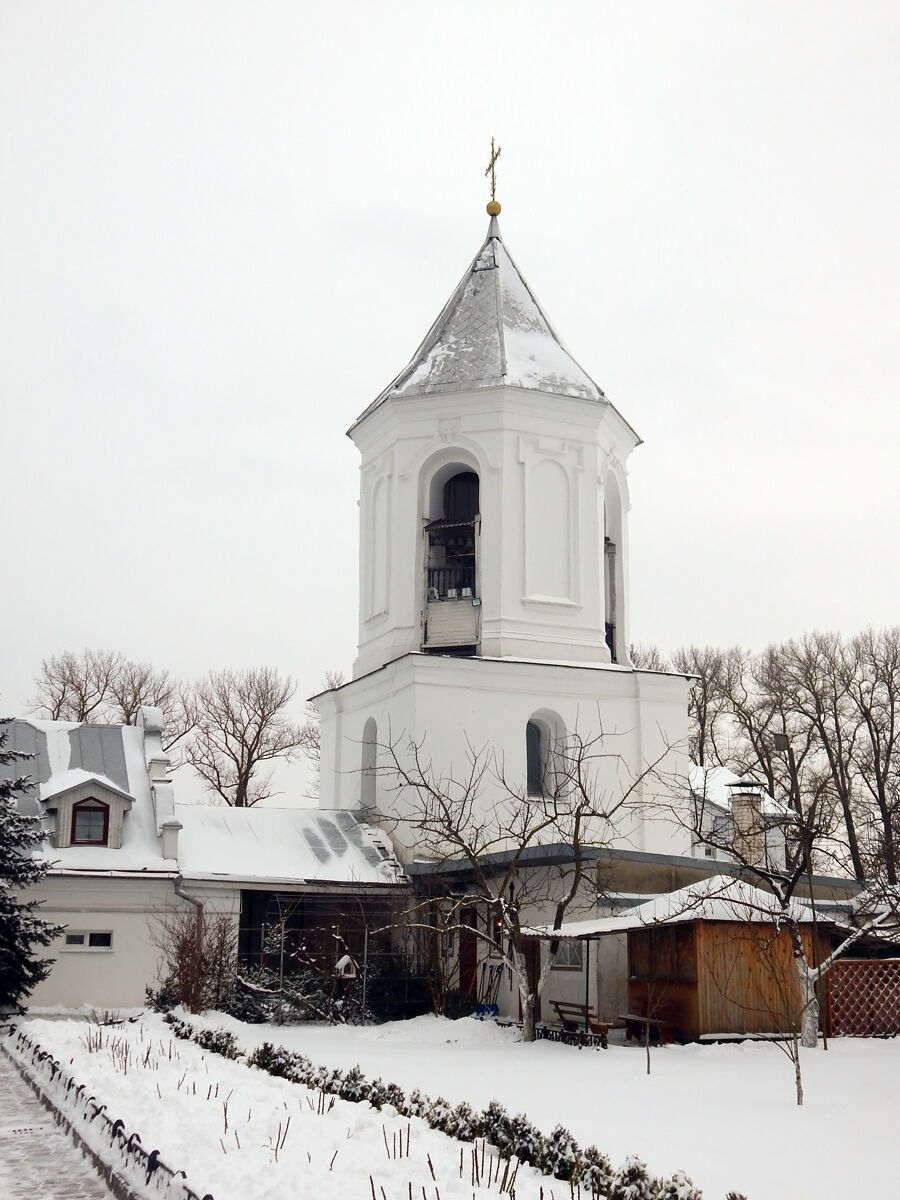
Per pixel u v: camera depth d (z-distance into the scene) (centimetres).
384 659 3366
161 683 5919
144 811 3222
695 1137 1295
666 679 3350
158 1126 1247
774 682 5172
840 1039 2348
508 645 3238
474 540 3384
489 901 2516
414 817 3080
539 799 3238
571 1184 997
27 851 2934
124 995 2938
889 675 4969
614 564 3541
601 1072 1875
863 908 2528
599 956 2578
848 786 4409
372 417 3519
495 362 3403
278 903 3017
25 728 3438
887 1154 1212
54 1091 1586
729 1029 2294
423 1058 2078
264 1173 1046
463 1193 988
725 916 2331
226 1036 2012
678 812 3291
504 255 3728
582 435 3419
